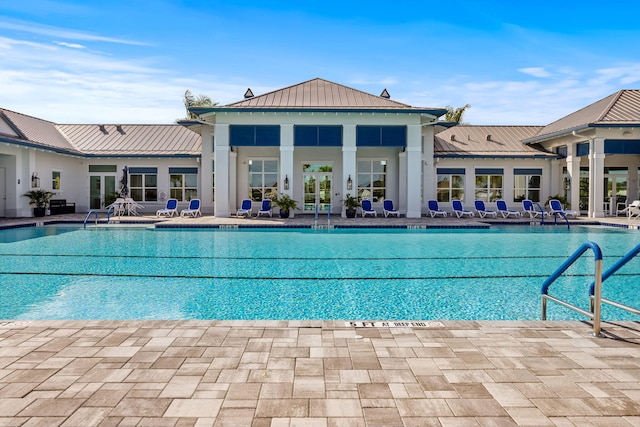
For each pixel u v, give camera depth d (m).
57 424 2.46
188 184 23.03
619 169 23.47
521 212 22.41
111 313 5.71
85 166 23.16
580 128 18.59
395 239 12.78
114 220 17.17
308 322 4.31
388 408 2.66
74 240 12.36
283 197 18.83
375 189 21.78
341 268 8.62
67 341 3.75
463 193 22.52
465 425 2.47
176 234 13.80
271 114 18.72
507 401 2.75
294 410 2.63
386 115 18.92
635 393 2.86
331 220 17.78
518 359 3.43
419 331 4.08
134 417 2.54
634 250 4.12
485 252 10.53
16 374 3.10
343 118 18.81
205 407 2.66
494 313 5.79
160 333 3.96
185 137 24.44
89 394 2.81
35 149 19.28
